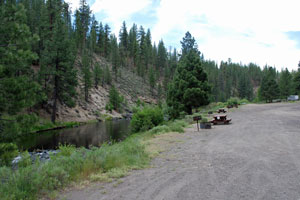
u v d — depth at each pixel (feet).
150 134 42.24
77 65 205.98
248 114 76.95
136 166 19.49
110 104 175.63
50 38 115.03
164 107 102.63
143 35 378.12
